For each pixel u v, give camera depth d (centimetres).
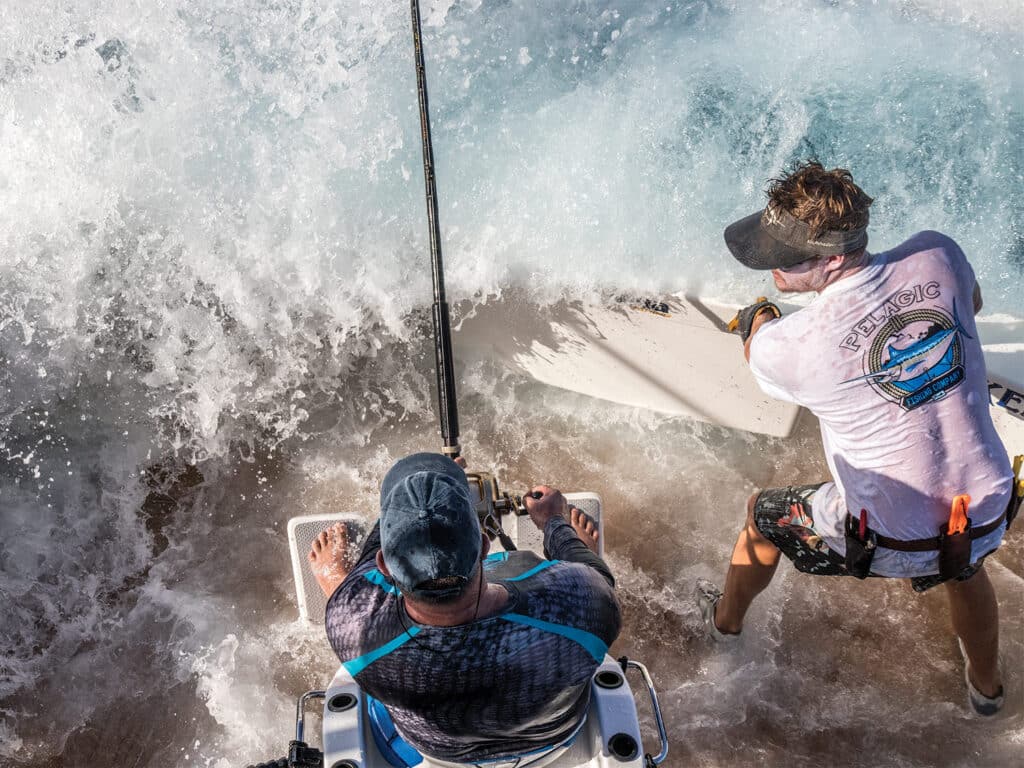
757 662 274
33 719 261
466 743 146
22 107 314
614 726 166
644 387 316
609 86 321
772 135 307
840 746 254
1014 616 281
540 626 132
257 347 324
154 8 322
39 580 293
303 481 325
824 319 193
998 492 199
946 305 190
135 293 315
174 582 296
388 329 324
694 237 290
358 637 134
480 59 329
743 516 320
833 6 348
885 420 195
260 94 320
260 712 262
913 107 310
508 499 192
